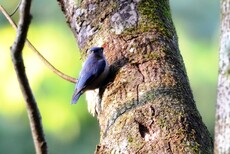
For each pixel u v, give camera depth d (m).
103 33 10.59
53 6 23.33
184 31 24.72
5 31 21.73
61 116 21.28
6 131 22.55
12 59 7.57
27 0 7.30
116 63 10.13
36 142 8.00
